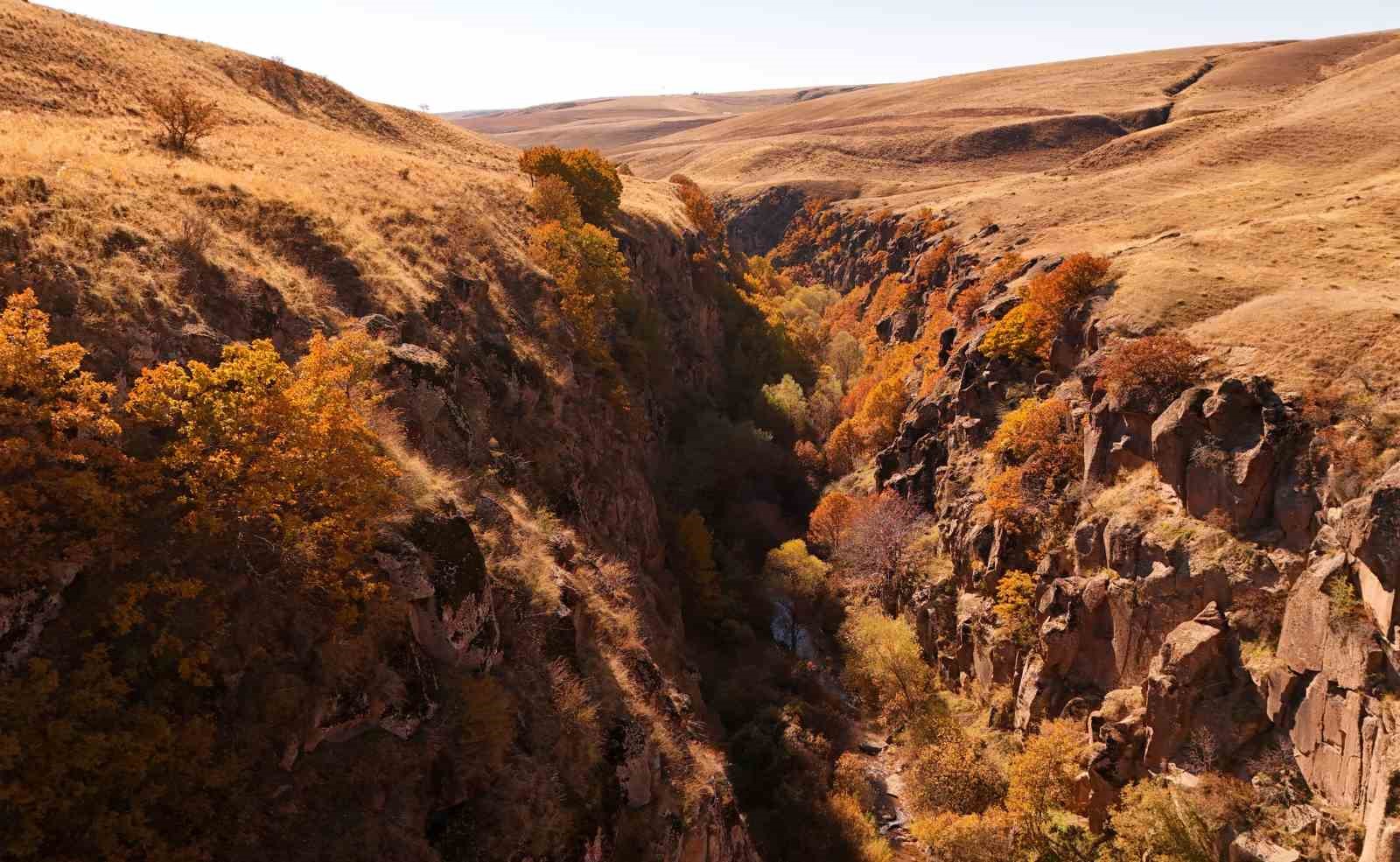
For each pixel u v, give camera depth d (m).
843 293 165.62
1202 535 39.06
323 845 19.42
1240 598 36.47
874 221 159.12
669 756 31.38
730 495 83.25
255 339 33.62
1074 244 83.56
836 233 177.00
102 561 19.88
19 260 27.06
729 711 52.44
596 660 31.72
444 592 24.62
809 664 62.41
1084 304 58.88
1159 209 91.12
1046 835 38.19
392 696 22.17
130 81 70.81
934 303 104.94
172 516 21.62
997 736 47.00
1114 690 41.03
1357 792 29.42
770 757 46.94
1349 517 31.30
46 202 31.84
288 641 21.27
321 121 101.38
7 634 17.81
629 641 34.97
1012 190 132.88
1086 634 43.22
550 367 53.38
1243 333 46.66
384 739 21.78
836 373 117.88
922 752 47.72
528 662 27.84
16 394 20.69
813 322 141.12
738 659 60.38
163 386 22.17
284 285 37.44
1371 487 32.56
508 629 28.12
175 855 17.44
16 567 18.41
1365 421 36.72
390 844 20.28
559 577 32.22
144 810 17.72
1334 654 31.17
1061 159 199.25
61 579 18.98
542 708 26.69
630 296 78.69
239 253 37.56
